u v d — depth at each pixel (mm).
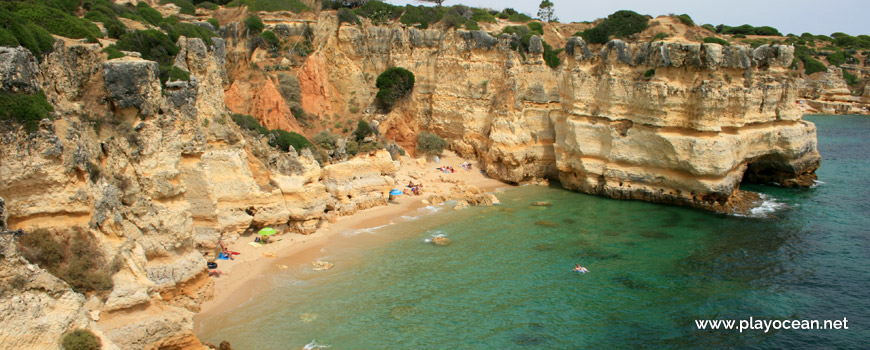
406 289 33156
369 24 71250
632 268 36375
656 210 49250
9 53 17859
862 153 73312
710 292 32719
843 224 44094
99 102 23234
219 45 49688
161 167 25594
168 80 30375
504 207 50688
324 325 28562
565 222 46125
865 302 31031
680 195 50031
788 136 53125
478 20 75750
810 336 27578
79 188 19578
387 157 52188
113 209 21109
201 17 74812
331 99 66938
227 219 38625
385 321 29172
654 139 50219
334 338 27344
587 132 54719
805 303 31094
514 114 59719
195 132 32125
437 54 68500
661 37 67750
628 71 52406
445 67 67125
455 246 40469
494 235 42906
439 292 32812
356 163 49219
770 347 26688
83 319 17328
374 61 70062
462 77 65312
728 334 27922
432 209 49875
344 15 69250
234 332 27438
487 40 62875
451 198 53219
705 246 40156
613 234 43031
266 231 39406
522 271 35969
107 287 19594
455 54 65875
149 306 20859
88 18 39688
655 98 49344
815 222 44781
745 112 48219
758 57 52938
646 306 31094
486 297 32219
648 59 50844
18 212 18141
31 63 19156
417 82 69688
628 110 52312
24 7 26938
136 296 20219
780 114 52719
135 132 24422
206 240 33906
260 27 69125
